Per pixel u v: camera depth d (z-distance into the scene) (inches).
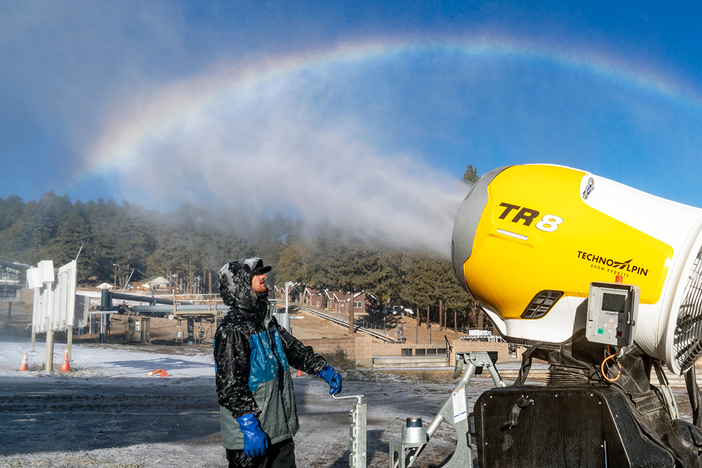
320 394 498.0
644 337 137.9
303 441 264.8
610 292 129.3
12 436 253.9
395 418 344.8
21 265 2583.7
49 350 619.8
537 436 130.0
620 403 125.7
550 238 145.2
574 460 125.0
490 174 166.9
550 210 147.6
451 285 2431.1
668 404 148.5
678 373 143.3
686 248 132.6
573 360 144.3
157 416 325.4
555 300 146.5
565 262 143.1
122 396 422.6
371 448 248.8
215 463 210.4
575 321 143.7
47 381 522.3
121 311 1934.1
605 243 139.9
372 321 2891.2
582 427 125.0
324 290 3543.3
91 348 1084.5
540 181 153.7
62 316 613.9
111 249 4859.7
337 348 1108.5
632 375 143.9
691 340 144.3
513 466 132.2
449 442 258.8
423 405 426.3
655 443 125.5
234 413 110.7
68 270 615.2
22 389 446.9
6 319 2154.3
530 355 154.1
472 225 160.7
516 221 151.4
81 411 340.2
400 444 151.9
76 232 4734.3
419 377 772.0
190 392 459.2
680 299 131.0
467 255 161.9
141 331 1748.3
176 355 1077.8
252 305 119.8
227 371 111.2
